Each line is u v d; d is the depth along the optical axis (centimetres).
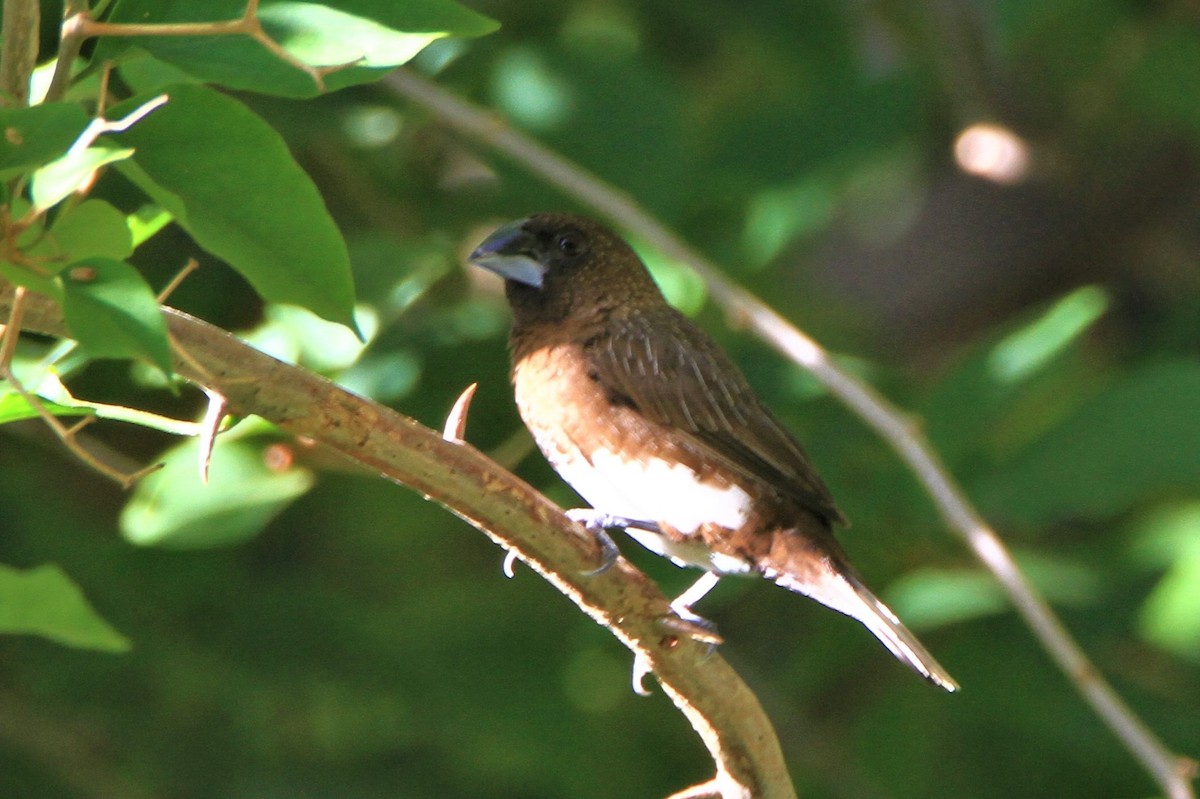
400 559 1190
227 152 447
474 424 1095
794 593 1255
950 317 1512
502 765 1116
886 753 1136
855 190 1427
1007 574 819
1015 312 1518
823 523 872
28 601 398
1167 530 1012
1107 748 1047
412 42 491
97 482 1141
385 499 1176
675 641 630
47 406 538
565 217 933
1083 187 1512
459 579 1190
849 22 1294
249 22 462
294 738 1093
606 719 1178
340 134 1059
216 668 1095
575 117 1120
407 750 1106
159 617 1106
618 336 888
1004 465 987
